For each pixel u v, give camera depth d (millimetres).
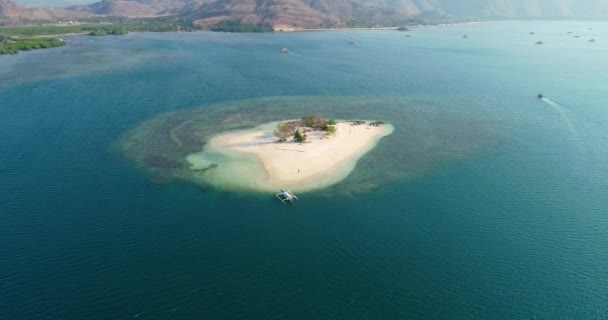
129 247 61719
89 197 75875
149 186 80500
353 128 115562
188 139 105938
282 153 96688
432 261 59969
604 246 63625
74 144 101125
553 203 76438
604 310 51438
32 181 81562
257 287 54625
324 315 50531
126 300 51969
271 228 67188
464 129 118125
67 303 51250
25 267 56938
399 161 94688
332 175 86500
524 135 113625
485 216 71875
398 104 144500
